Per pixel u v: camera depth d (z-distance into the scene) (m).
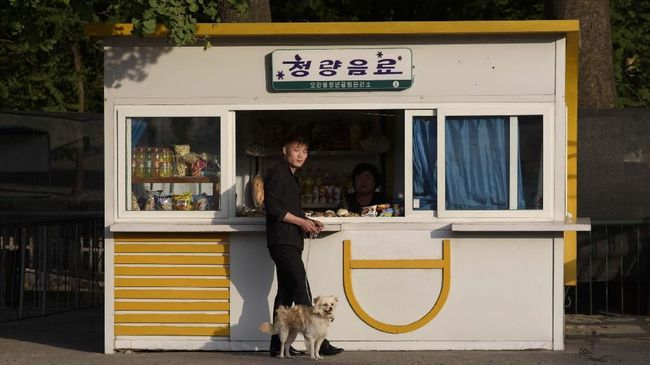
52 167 13.53
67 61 20.58
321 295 9.80
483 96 9.89
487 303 9.93
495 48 9.88
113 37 9.98
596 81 13.61
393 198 11.38
